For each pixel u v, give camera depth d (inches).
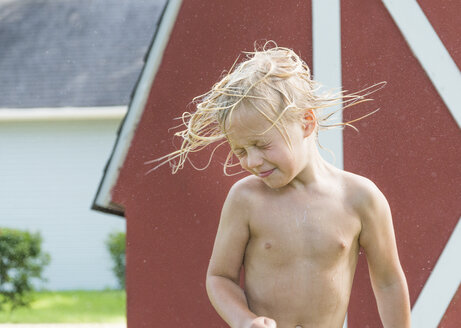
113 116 580.4
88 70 620.4
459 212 123.3
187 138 83.5
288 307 81.7
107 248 556.7
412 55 124.1
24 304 460.4
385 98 124.2
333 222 81.6
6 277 462.0
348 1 125.0
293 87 77.9
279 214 81.6
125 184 132.6
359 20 124.9
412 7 124.0
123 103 580.1
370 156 124.3
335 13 125.2
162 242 131.4
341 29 125.2
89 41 651.5
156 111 131.6
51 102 588.7
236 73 78.4
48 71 622.5
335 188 83.2
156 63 131.6
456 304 123.9
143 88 132.0
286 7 127.0
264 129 75.4
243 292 84.7
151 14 676.1
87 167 588.4
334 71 125.0
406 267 124.7
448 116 123.3
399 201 124.3
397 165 124.0
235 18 128.7
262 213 82.0
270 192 82.8
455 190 123.4
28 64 631.8
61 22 674.8
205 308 130.0
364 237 84.8
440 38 123.5
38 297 524.7
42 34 663.8
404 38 124.2
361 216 83.4
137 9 682.8
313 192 82.3
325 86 114.0
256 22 128.0
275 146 76.1
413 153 124.0
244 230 83.4
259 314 82.7
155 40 131.6
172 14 130.3
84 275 582.6
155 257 131.6
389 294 88.7
